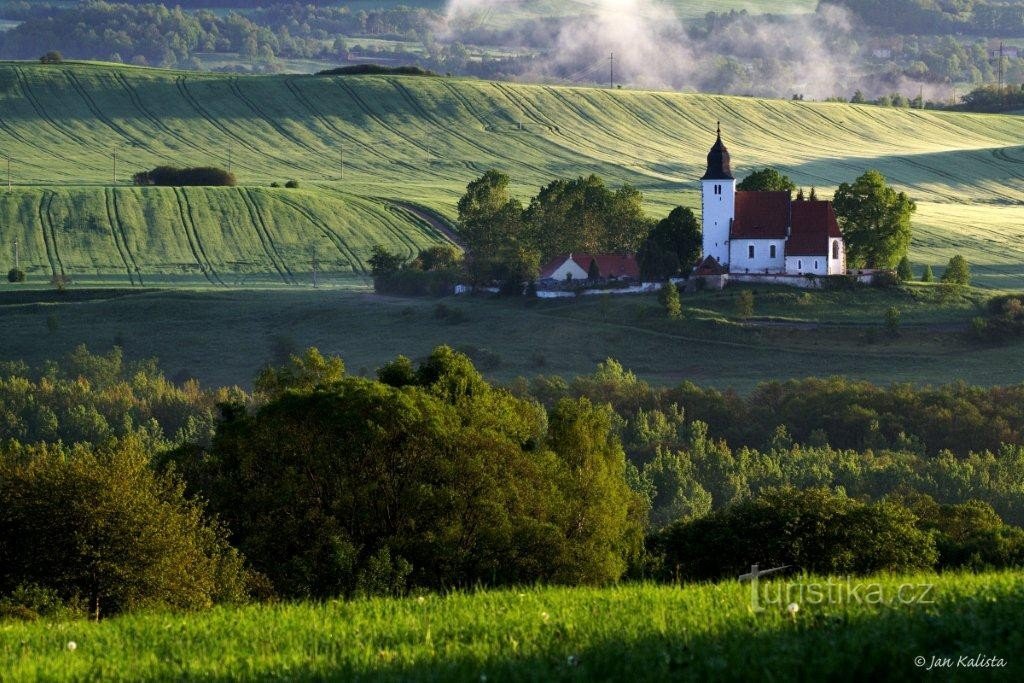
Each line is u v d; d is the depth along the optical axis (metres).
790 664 94.31
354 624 123.88
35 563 185.38
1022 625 103.19
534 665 99.94
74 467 192.38
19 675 107.94
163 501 198.38
